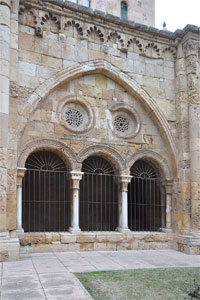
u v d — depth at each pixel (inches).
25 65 433.1
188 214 487.2
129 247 476.7
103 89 495.2
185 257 431.5
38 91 435.2
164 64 529.7
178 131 515.5
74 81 476.1
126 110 507.8
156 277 314.2
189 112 506.9
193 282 299.4
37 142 438.6
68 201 556.1
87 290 263.6
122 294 257.4
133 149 499.5
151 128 518.9
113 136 490.0
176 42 528.1
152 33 516.4
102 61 483.5
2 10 393.7
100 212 592.1
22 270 320.2
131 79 501.7
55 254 418.0
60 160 488.4
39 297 235.1
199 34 518.3
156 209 542.9
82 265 353.7
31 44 440.5
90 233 459.8
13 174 391.5
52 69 450.0
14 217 386.3
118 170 491.8
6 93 385.4
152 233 495.8
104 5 644.7
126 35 506.0
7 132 383.2
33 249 424.5
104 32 489.7
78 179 458.3
